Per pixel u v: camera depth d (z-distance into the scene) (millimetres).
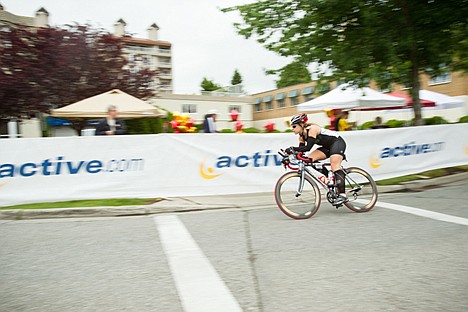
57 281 3555
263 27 11688
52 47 16125
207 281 3469
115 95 11070
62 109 10336
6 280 3604
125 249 4539
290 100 46812
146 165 7637
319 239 4754
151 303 3035
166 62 79938
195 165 7855
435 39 10883
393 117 28000
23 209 6672
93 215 6680
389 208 6504
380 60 11711
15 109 16250
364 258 3973
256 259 4059
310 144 6047
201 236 5074
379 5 10742
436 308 2818
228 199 7723
